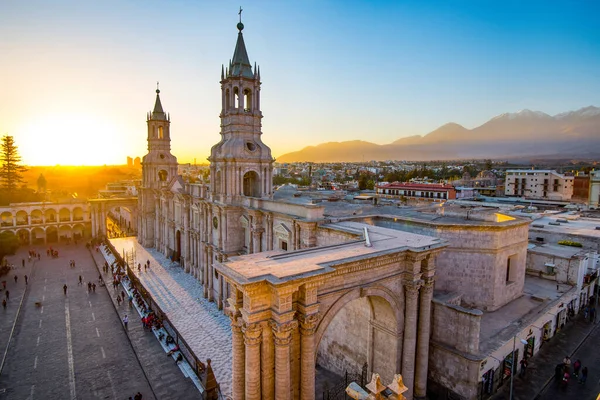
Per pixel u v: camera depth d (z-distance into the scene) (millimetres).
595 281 42188
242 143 45906
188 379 30922
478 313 24016
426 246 23656
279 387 17922
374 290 22219
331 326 30734
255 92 47219
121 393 29172
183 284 55531
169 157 81062
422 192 92750
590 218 56281
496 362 26000
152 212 80875
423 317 24500
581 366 29906
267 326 18078
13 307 45656
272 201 40344
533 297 34000
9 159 108125
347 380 27250
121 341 37500
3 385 29875
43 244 85625
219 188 48688
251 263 19719
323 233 32812
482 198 84375
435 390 26031
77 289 53000
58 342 37188
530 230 47312
